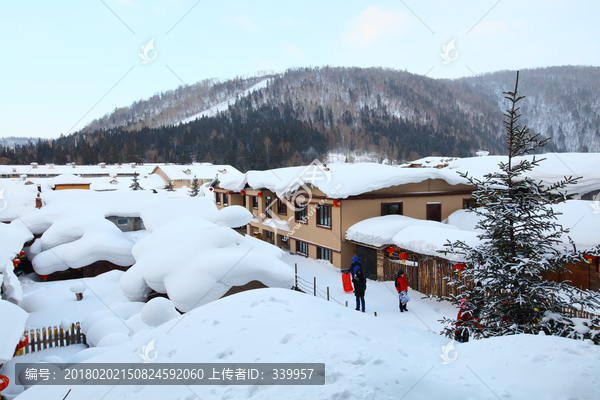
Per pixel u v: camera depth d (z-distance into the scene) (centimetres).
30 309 1263
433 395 351
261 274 1055
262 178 2395
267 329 493
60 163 10944
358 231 1628
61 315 1209
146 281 1105
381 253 1574
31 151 12988
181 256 1104
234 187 2755
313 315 538
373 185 1678
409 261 1444
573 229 1147
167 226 1454
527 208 702
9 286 1027
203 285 995
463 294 764
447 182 1845
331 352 413
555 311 659
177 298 979
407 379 370
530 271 654
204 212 2019
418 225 1475
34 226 1895
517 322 673
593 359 440
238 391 369
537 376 407
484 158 2203
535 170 1617
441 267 1276
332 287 1502
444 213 1880
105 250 1744
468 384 394
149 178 7675
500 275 687
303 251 2111
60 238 1820
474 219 1638
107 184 6950
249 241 1248
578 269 1141
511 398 363
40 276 1778
